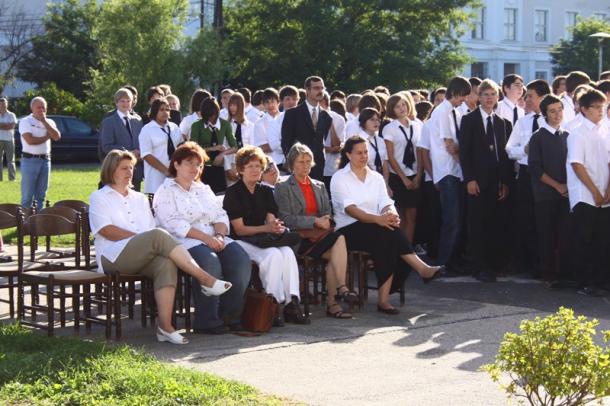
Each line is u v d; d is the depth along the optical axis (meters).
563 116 11.94
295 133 12.74
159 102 12.83
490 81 11.82
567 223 11.43
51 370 6.82
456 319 9.52
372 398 6.70
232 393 6.51
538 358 5.30
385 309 9.86
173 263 8.47
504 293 11.09
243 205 9.49
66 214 10.60
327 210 9.98
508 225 12.43
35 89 46.53
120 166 9.05
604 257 11.16
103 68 41.50
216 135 12.80
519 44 60.12
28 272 8.88
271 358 7.88
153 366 7.03
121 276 8.57
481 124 11.85
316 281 10.20
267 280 9.22
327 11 43.38
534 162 11.51
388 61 43.38
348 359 7.87
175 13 38.53
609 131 11.30
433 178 12.38
